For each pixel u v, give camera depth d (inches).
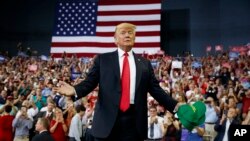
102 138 88.5
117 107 89.4
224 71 593.6
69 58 757.9
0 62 752.3
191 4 861.2
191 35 851.4
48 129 243.3
